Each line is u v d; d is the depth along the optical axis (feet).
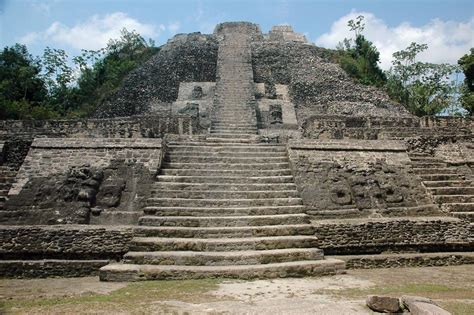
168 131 61.26
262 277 27.89
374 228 36.35
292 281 27.12
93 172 39.60
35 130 59.11
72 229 33.12
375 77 106.52
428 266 34.55
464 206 40.63
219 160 44.21
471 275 30.27
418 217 39.63
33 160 40.32
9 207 36.96
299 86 93.40
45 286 26.84
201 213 35.27
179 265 28.96
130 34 126.93
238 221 34.17
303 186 40.63
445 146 53.72
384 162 44.65
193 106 78.02
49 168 39.91
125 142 42.22
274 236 33.14
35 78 98.07
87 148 41.68
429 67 106.73
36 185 38.50
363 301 21.53
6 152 46.70
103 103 91.97
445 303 21.27
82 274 31.27
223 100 76.89
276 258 29.96
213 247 30.83
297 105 86.69
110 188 38.52
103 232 33.06
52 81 102.22
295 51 108.17
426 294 23.68
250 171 42.06
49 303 21.50
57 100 99.71
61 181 38.73
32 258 32.50
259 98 86.43
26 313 19.57
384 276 29.53
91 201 37.63
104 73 108.37
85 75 106.93
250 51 104.47
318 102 88.79
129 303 21.15
